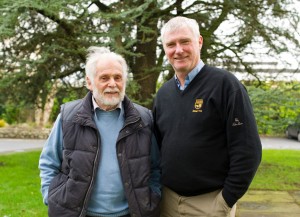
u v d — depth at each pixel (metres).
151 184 2.61
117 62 2.47
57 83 8.27
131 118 2.45
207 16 7.70
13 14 5.45
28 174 7.93
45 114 19.08
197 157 2.35
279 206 5.60
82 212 2.34
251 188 6.80
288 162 10.05
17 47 7.54
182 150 2.38
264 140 18.20
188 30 2.44
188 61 2.43
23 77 7.21
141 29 6.29
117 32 6.02
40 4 5.57
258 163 2.29
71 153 2.40
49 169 2.56
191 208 2.45
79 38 6.57
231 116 2.28
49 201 2.42
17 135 18.38
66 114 2.50
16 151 12.64
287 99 6.72
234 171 2.28
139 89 7.18
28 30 7.42
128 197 2.39
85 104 2.48
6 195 5.98
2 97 8.01
